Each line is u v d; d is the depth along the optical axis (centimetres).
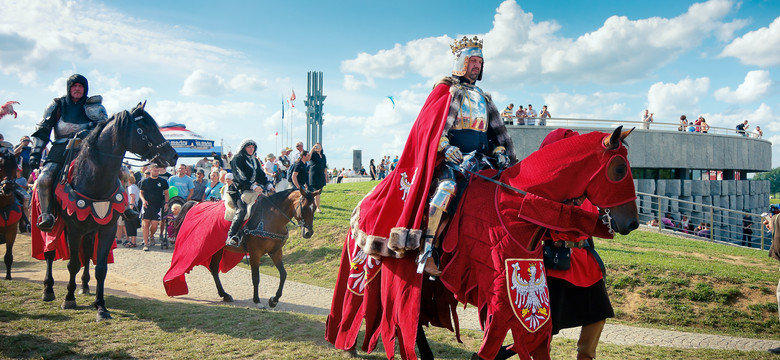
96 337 527
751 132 3031
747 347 636
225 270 893
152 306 666
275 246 830
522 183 357
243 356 486
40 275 920
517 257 343
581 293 393
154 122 653
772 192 11762
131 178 1368
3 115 705
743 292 803
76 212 620
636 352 570
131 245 1388
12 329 538
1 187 823
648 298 807
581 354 400
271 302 816
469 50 399
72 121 676
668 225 1659
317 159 1409
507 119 2139
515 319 333
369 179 3253
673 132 2428
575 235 365
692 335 684
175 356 480
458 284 356
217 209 820
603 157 349
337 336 475
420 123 388
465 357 509
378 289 427
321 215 1538
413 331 368
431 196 377
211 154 2109
